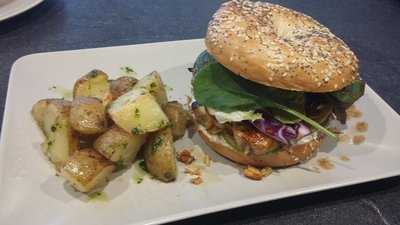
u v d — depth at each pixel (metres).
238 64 0.22
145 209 0.20
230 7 0.25
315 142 0.23
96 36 0.34
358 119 0.27
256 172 0.23
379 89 0.31
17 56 0.30
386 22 0.41
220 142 0.23
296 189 0.21
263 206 0.21
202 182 0.22
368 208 0.22
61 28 0.34
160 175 0.22
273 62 0.21
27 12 0.35
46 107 0.23
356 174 0.23
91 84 0.24
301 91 0.22
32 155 0.22
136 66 0.30
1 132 0.23
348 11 0.42
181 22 0.37
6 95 0.27
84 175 0.20
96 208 0.20
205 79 0.23
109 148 0.21
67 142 0.21
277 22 0.25
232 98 0.22
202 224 0.20
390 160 0.25
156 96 0.24
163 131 0.22
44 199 0.20
